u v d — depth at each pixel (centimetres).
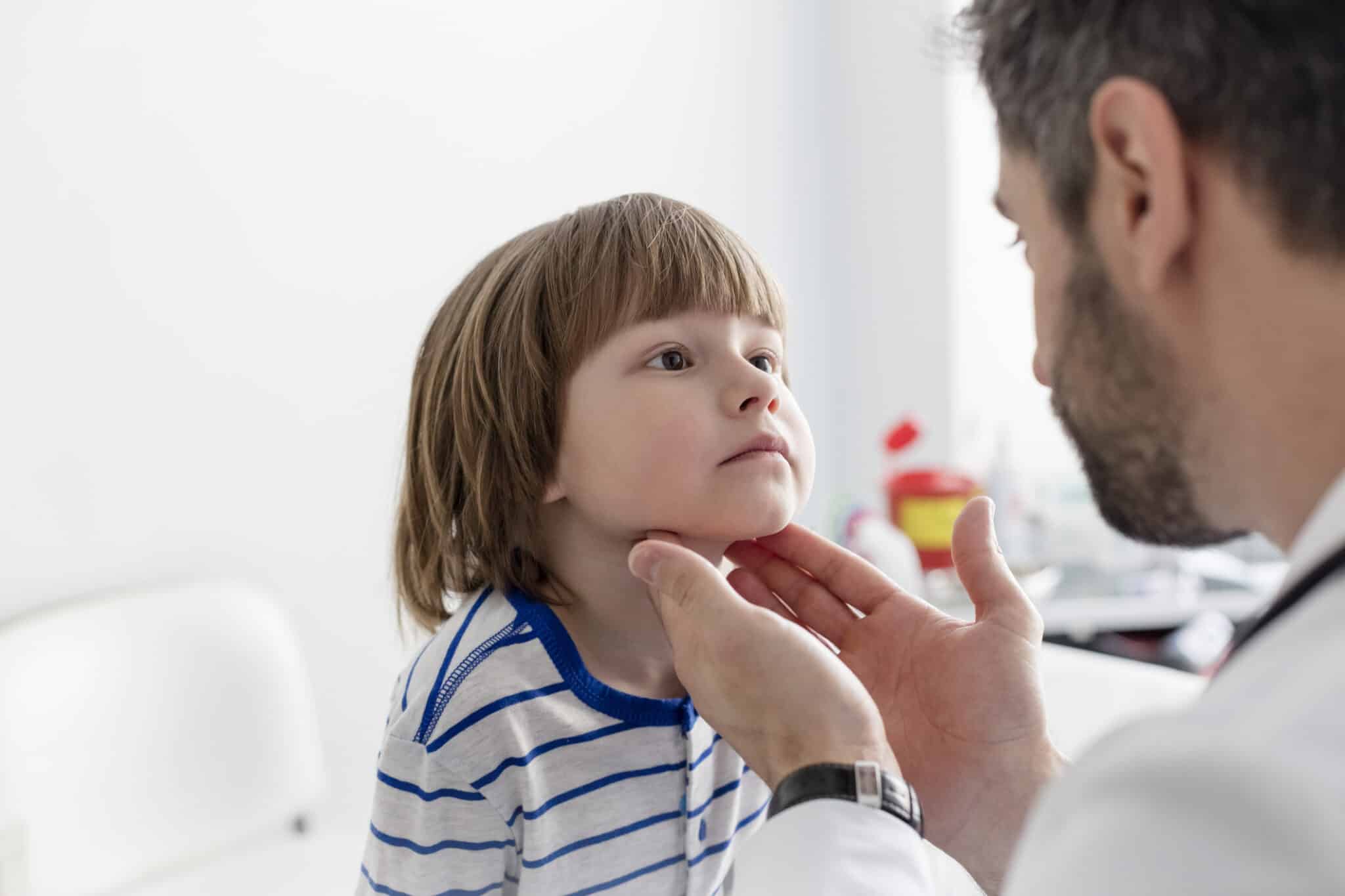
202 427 162
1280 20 38
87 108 148
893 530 194
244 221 164
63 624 132
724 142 222
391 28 176
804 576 75
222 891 134
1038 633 69
